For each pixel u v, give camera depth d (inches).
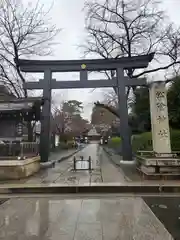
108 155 920.3
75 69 560.1
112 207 219.3
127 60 557.9
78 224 174.4
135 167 479.8
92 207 220.4
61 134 1422.2
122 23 815.1
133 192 286.8
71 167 509.4
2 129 488.1
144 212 202.1
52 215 197.0
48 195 276.8
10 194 284.2
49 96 549.0
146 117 765.3
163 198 254.5
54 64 558.6
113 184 300.0
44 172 434.3
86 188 291.4
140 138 665.0
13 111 480.1
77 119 2139.5
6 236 153.5
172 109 644.7
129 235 152.6
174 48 790.5
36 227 169.3
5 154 404.5
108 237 149.9
